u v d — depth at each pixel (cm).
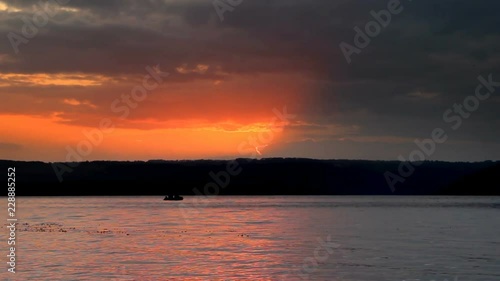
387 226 10200
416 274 4638
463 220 11962
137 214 14188
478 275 4581
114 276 4459
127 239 7350
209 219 12288
